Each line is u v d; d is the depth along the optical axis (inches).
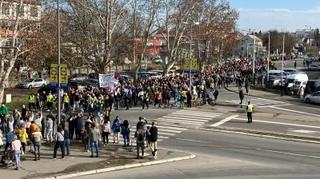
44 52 2178.9
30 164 957.2
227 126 1545.3
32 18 2132.1
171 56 3083.2
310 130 1497.3
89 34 2342.5
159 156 1069.8
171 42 3422.7
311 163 1037.2
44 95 1839.3
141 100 1972.2
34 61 2305.6
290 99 2353.6
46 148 1111.0
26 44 2026.3
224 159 1070.4
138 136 1038.4
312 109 2021.4
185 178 887.1
